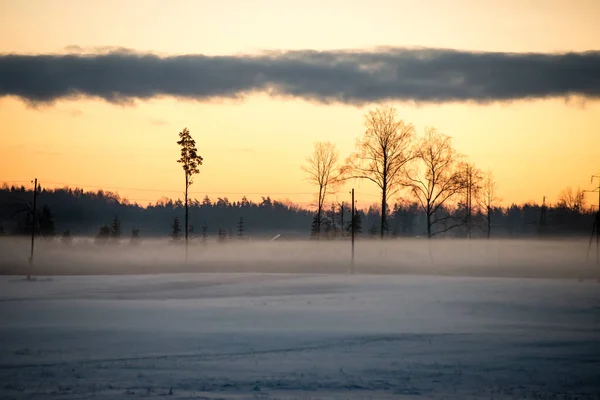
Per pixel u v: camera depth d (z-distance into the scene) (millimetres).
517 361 29609
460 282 66375
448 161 90250
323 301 52781
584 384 25891
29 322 40625
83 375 26328
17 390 23703
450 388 25000
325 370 27500
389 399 23156
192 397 22781
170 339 34469
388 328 38594
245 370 27391
